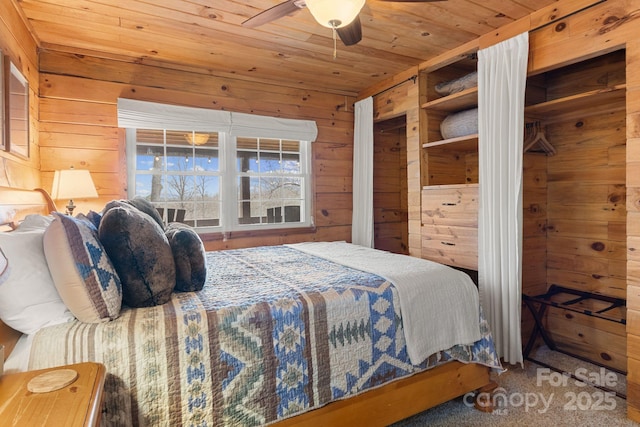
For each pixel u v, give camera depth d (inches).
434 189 119.2
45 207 99.1
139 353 47.7
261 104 141.8
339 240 159.9
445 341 70.7
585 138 102.5
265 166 147.6
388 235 169.8
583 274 102.9
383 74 136.3
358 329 62.9
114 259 53.1
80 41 107.0
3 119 71.3
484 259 99.7
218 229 137.8
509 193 93.7
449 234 113.4
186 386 49.7
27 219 61.0
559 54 85.9
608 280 97.4
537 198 109.2
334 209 158.7
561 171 108.0
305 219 154.0
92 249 50.3
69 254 48.3
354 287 66.2
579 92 103.5
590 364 97.6
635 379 71.7
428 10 90.4
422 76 126.9
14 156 80.0
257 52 116.1
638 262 71.3
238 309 55.0
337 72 134.8
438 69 130.0
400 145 171.8
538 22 90.3
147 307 54.7
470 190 106.0
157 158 129.0
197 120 128.7
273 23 97.0
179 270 61.7
